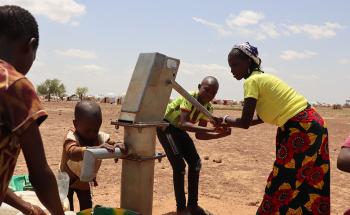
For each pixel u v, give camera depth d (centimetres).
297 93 395
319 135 378
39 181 195
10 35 202
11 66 194
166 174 866
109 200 629
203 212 543
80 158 354
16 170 805
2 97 184
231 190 753
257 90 392
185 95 334
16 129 185
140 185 296
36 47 213
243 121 398
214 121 415
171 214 561
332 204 686
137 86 295
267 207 388
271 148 1380
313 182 374
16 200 269
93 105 380
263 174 920
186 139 545
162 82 306
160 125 302
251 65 416
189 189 543
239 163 1048
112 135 1513
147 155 296
